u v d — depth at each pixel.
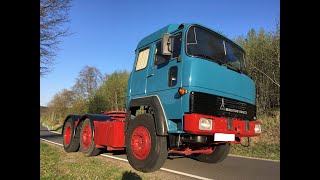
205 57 6.04
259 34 21.83
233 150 11.85
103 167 6.67
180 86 5.80
